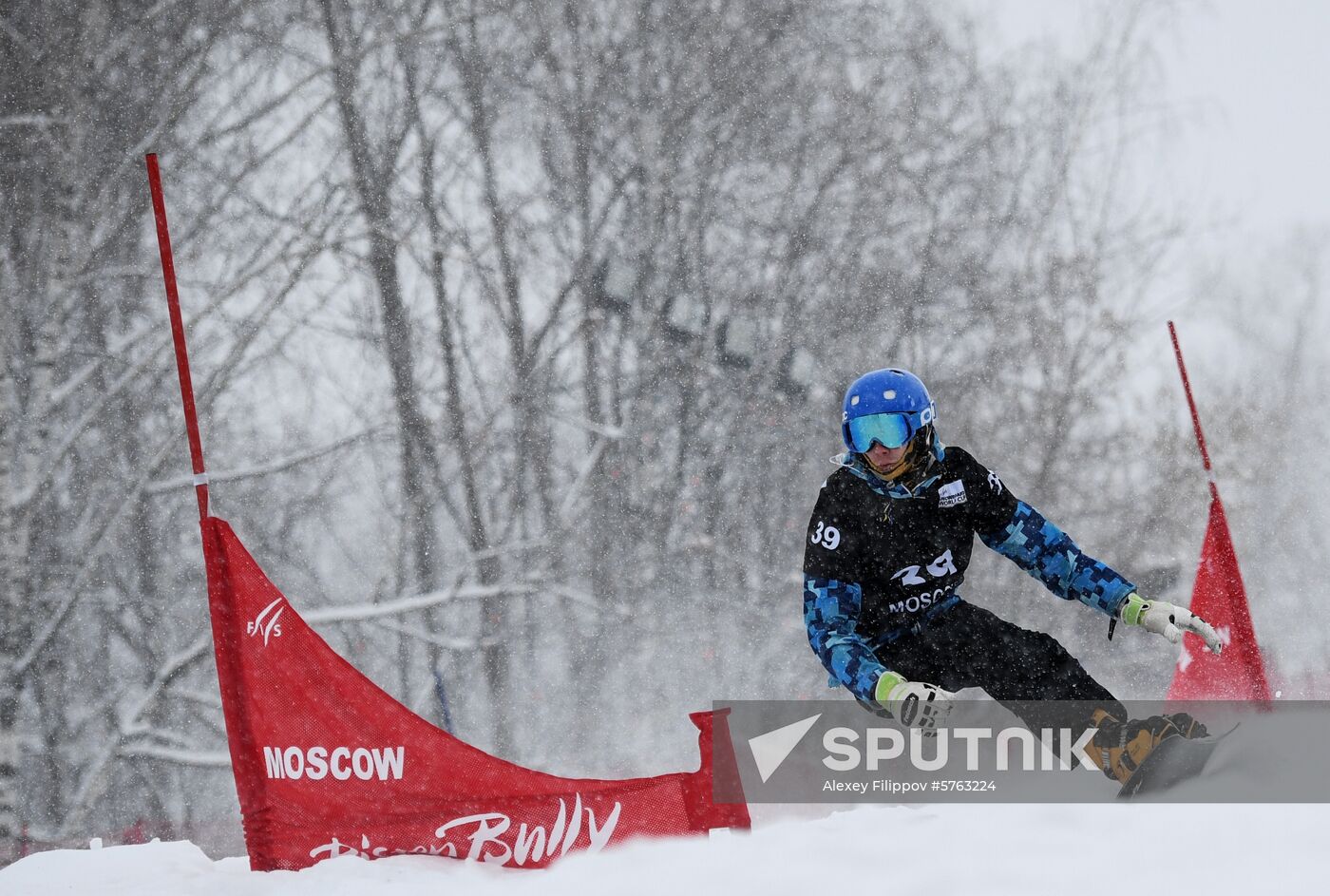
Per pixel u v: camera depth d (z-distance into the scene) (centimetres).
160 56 4966
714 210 5947
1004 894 890
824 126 5991
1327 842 934
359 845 1275
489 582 5353
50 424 4422
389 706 1282
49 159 4419
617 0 5947
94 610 4762
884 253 5953
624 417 5794
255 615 1322
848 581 1318
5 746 3944
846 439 1302
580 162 5841
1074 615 5241
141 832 4581
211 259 4997
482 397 5759
